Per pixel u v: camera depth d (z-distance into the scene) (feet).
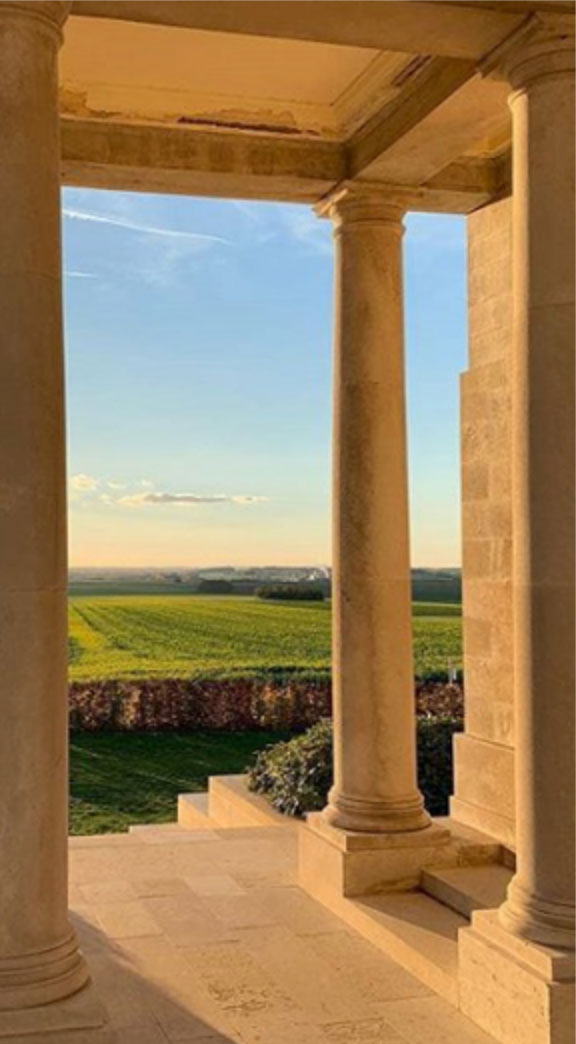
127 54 51.08
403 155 54.39
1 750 34.99
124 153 55.88
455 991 43.83
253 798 83.05
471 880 53.72
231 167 57.21
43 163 35.94
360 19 40.83
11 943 34.81
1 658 35.01
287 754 82.48
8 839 34.96
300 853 60.18
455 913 51.98
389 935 49.47
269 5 39.78
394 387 57.93
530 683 40.04
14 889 34.86
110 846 68.54
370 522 57.41
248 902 57.11
